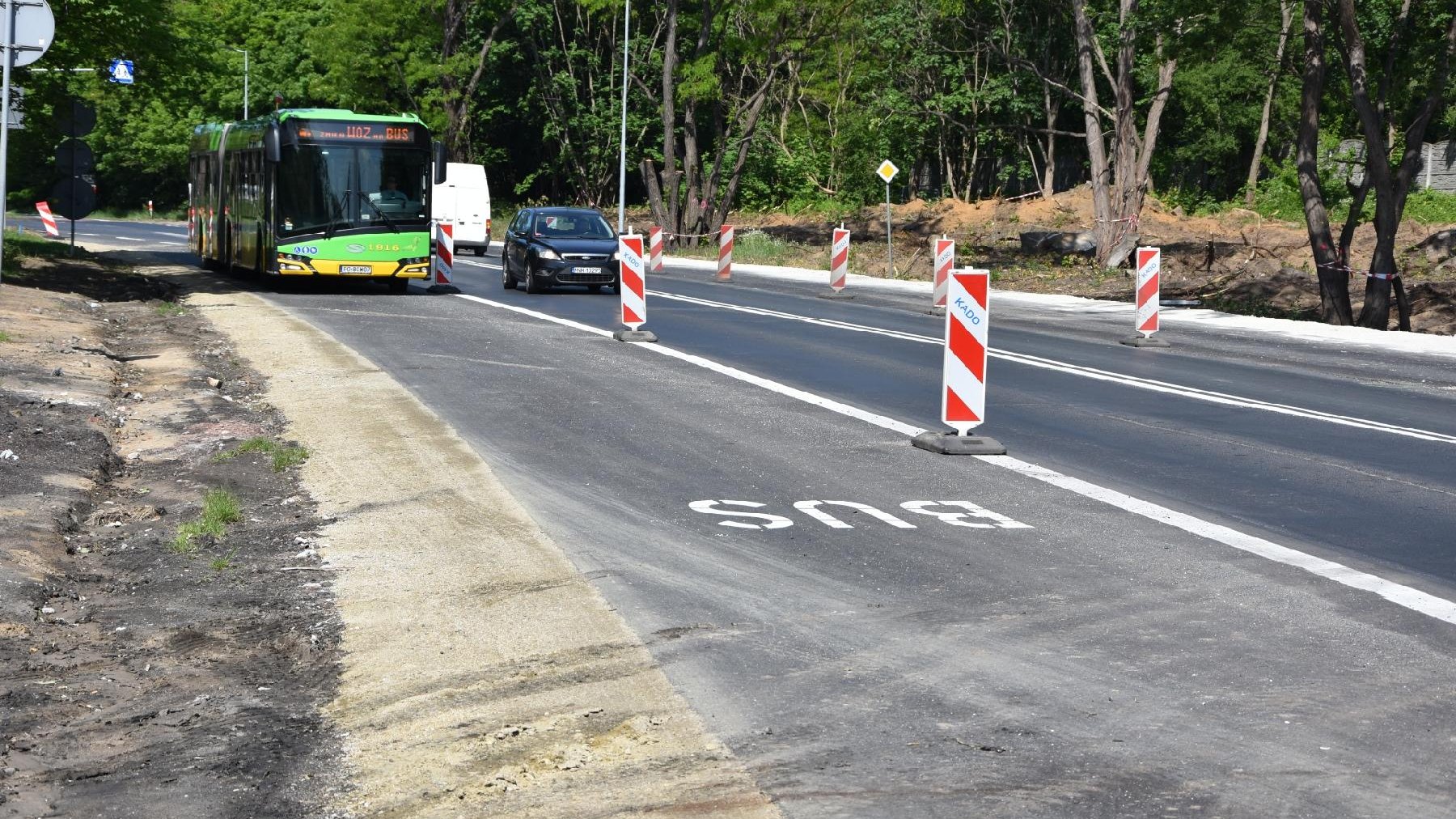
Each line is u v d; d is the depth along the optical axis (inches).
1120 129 1861.5
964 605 315.9
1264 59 1386.6
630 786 212.8
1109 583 335.9
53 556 351.3
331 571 340.8
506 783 215.3
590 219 1314.0
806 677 264.4
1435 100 1251.8
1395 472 492.1
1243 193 2696.9
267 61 3668.8
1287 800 207.8
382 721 244.4
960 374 516.4
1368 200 2308.1
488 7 3159.5
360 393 614.2
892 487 450.0
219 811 209.0
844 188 3134.8
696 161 2554.1
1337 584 336.8
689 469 474.3
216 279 1408.7
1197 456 519.8
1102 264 1829.5
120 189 4138.8
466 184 2161.7
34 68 1320.1
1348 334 1061.1
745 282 1588.3
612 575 337.1
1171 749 228.2
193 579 337.7
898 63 2849.4
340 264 1222.3
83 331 824.3
